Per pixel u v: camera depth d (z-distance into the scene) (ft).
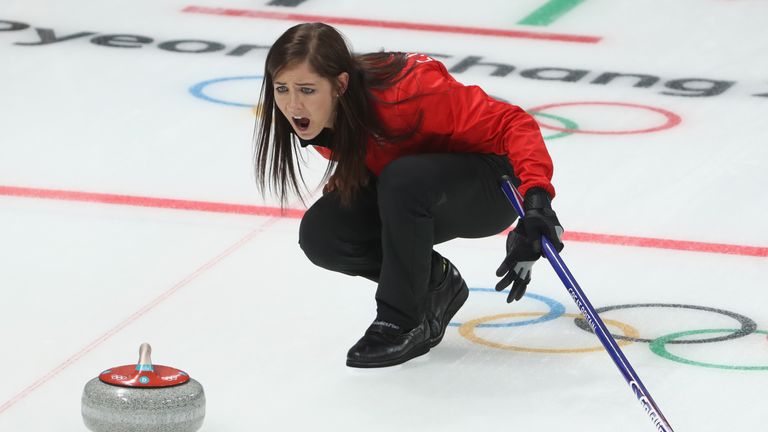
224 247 45.55
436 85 32.81
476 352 36.11
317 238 35.88
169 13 82.89
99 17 81.66
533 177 32.45
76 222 48.16
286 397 33.04
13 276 42.34
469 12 82.89
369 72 32.30
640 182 53.26
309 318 38.83
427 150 34.50
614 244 45.93
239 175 54.08
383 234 34.09
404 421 31.58
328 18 81.97
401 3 84.69
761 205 50.24
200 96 66.69
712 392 33.17
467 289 37.58
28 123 61.67
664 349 36.14
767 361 35.22
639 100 66.18
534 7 83.66
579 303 30.76
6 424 31.50
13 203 50.31
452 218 34.55
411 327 34.86
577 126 61.62
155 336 37.40
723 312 39.17
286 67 31.27
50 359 35.73
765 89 68.08
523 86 68.85
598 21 80.74
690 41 76.69
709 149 57.77
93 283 41.83
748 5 82.89
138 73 70.64
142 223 48.16
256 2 85.46
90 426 28.86
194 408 28.96
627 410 32.14
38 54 73.72
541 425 31.30
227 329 37.93
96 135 59.88
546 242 31.96
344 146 32.55
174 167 55.31
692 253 45.01
